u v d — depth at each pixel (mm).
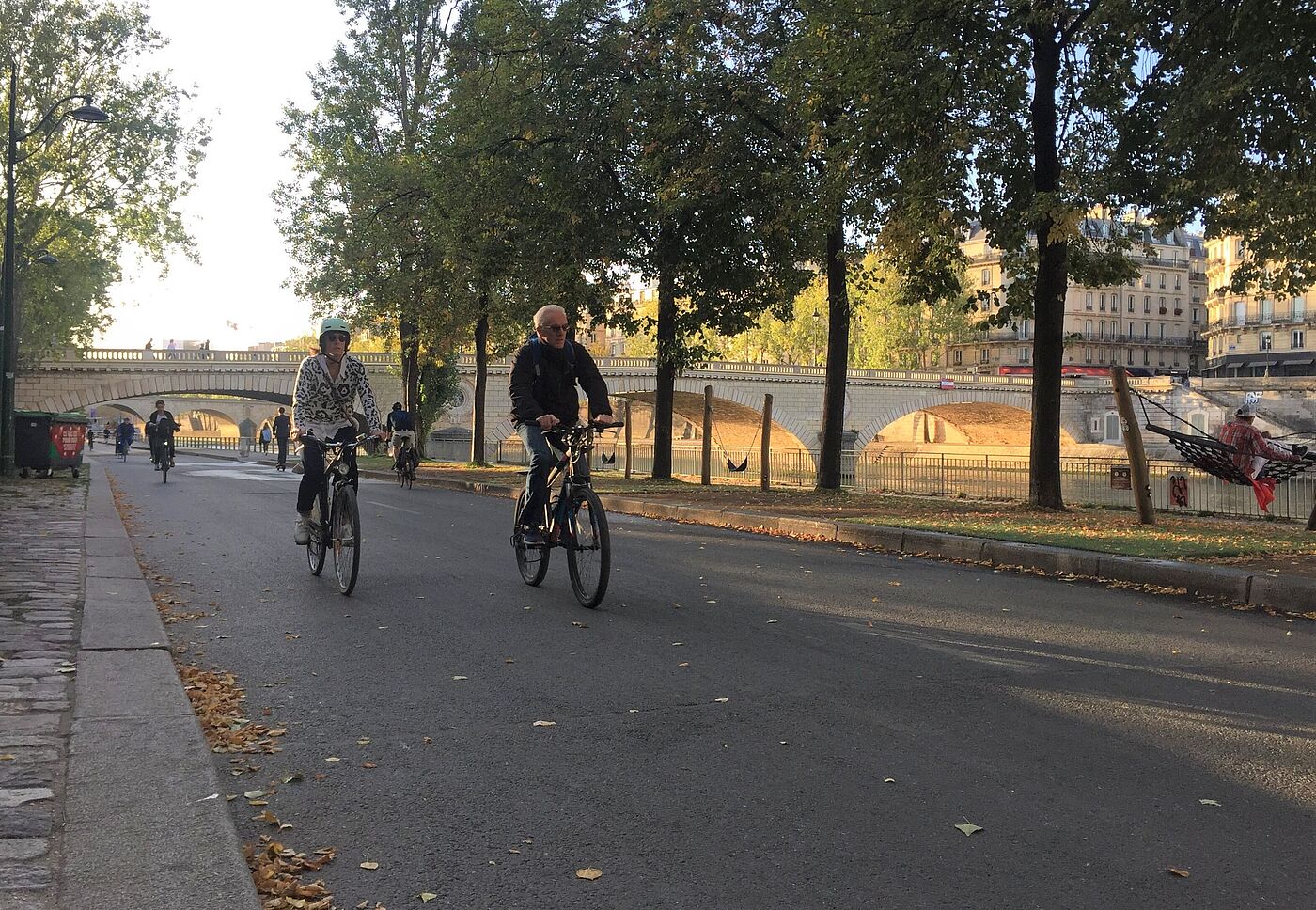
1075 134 16219
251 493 19438
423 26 36219
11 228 22438
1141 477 13203
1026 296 16625
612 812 3459
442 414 47219
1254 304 81938
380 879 2936
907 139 14820
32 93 37938
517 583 8352
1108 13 12672
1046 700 4887
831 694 4980
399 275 33656
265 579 8500
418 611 7090
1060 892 2865
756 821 3387
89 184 40938
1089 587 8633
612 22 21859
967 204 15258
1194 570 8320
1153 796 3625
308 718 4555
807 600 7676
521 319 30375
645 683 5164
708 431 23922
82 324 53406
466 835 3266
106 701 4406
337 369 8242
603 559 7008
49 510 13930
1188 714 4680
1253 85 12180
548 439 7512
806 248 20703
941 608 7379
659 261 22156
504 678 5273
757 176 20125
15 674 4863
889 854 3127
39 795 3254
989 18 14289
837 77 15422
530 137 22844
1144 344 109750
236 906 2572
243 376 58281
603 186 21812
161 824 3074
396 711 4676
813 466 25547
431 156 27078
